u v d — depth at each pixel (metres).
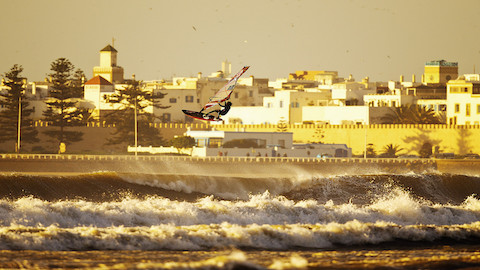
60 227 193.50
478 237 197.50
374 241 186.38
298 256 162.75
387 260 157.75
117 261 149.50
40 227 175.50
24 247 158.38
